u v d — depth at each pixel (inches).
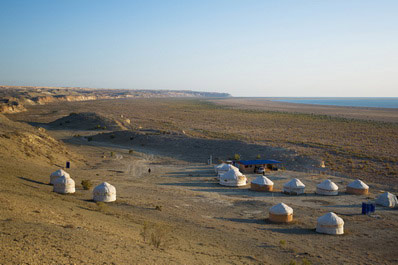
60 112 7303.2
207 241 981.2
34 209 887.7
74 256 602.2
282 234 1148.5
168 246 834.8
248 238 1065.5
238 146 3147.1
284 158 2765.7
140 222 1082.1
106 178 1962.4
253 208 1489.9
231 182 1946.4
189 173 2284.7
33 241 629.0
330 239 1122.0
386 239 1139.3
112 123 4712.1
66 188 1416.1
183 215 1285.7
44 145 2395.4
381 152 3088.1
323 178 2174.0
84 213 1030.4
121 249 707.4
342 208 1537.9
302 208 1509.6
